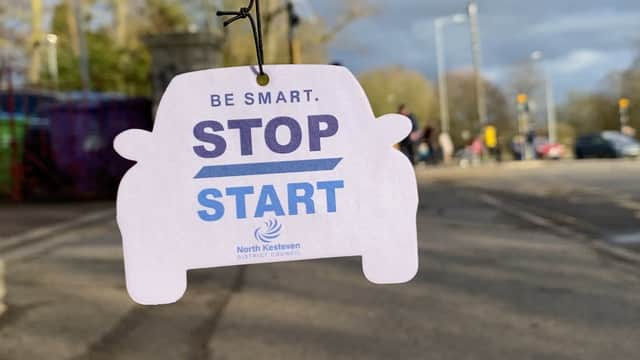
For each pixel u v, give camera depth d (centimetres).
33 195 1795
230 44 467
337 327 580
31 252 991
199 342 551
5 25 3247
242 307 651
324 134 186
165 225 183
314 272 792
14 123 1759
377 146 187
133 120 1798
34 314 641
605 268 792
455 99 6694
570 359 491
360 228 187
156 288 183
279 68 185
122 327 596
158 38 1817
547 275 762
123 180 182
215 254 185
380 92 2866
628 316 592
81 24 3036
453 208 1415
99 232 1201
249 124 185
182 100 183
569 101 6819
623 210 1297
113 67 3428
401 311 624
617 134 4169
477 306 635
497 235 1048
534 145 4300
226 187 184
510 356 500
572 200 1493
